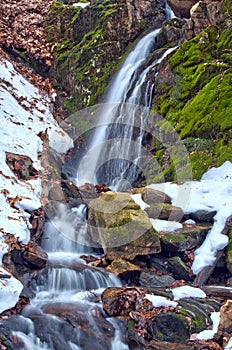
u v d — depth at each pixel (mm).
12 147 7793
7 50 11781
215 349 4789
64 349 4719
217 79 8656
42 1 13664
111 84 10906
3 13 12758
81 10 12430
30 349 4590
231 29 9102
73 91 11477
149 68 10266
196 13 9977
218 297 5758
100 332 4953
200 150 7992
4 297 5008
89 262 6449
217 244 6391
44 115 9992
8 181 6855
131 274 6102
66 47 12281
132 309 5227
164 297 5512
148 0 11617
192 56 9422
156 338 4957
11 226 6020
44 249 6641
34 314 5062
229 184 7082
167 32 10688
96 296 5609
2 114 8602
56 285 5781
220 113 8133
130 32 11461
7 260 5559
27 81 10945
